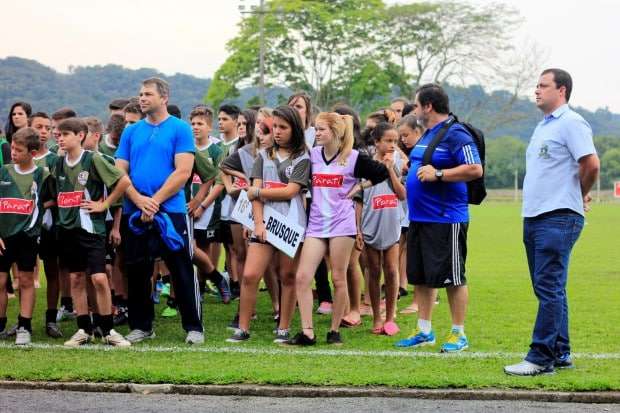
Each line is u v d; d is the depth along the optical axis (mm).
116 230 10664
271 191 9711
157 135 9867
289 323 10047
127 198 9898
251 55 61250
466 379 7781
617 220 37719
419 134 10508
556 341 8438
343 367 8398
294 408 7164
